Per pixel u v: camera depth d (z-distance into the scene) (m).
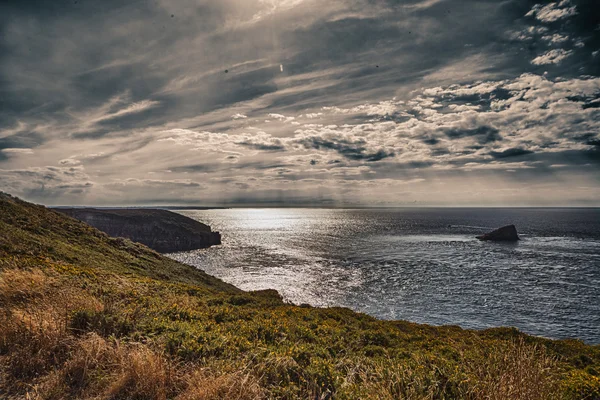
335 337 9.51
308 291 51.38
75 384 4.22
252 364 4.86
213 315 9.54
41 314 5.80
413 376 4.88
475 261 80.44
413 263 77.75
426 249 103.44
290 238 147.00
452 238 139.12
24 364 4.50
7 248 16.25
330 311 16.52
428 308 42.81
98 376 4.30
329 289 52.56
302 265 76.12
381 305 44.06
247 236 159.75
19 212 26.56
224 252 103.62
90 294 8.32
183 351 5.06
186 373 4.40
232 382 4.09
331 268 71.81
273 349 5.94
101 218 127.25
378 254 93.19
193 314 8.48
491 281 58.41
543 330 35.59
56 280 9.20
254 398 3.90
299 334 8.26
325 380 4.73
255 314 11.20
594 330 35.75
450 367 5.54
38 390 4.01
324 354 6.36
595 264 75.94
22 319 5.52
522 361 4.83
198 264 79.06
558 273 65.81
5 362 4.61
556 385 5.12
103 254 26.45
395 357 7.98
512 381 4.44
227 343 5.87
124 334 5.82
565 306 43.75
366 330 12.03
